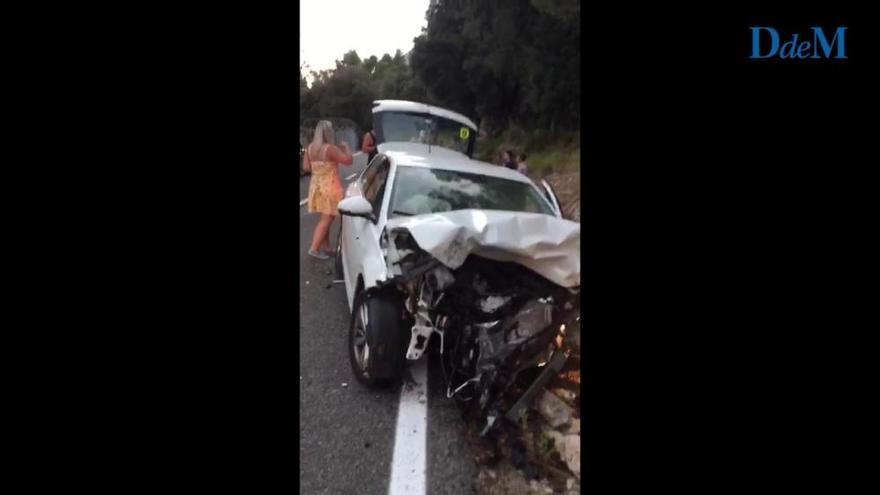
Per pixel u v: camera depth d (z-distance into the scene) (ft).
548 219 9.32
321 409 9.24
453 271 8.89
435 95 86.63
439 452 8.31
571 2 44.24
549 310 8.84
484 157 65.82
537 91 56.24
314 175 18.39
